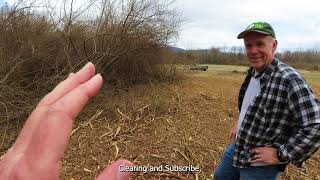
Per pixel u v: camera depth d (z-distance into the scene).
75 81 0.40
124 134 5.42
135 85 7.36
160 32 7.38
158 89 7.17
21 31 6.72
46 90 6.16
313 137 2.43
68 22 6.80
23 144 0.37
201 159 4.88
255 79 2.82
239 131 2.79
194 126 5.75
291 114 2.57
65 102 0.37
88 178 4.47
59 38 6.70
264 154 2.59
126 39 6.89
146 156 4.90
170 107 6.33
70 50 6.66
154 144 5.18
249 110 2.72
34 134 0.36
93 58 6.58
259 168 2.69
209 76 9.11
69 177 4.45
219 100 6.92
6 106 5.93
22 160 0.36
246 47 2.76
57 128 0.36
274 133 2.62
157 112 6.09
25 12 6.90
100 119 5.84
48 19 6.93
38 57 6.39
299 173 4.77
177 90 7.22
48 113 0.37
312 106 2.46
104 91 6.57
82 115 5.96
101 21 6.96
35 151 0.36
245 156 2.73
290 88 2.52
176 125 5.74
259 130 2.66
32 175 0.35
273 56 2.70
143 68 7.53
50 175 0.35
